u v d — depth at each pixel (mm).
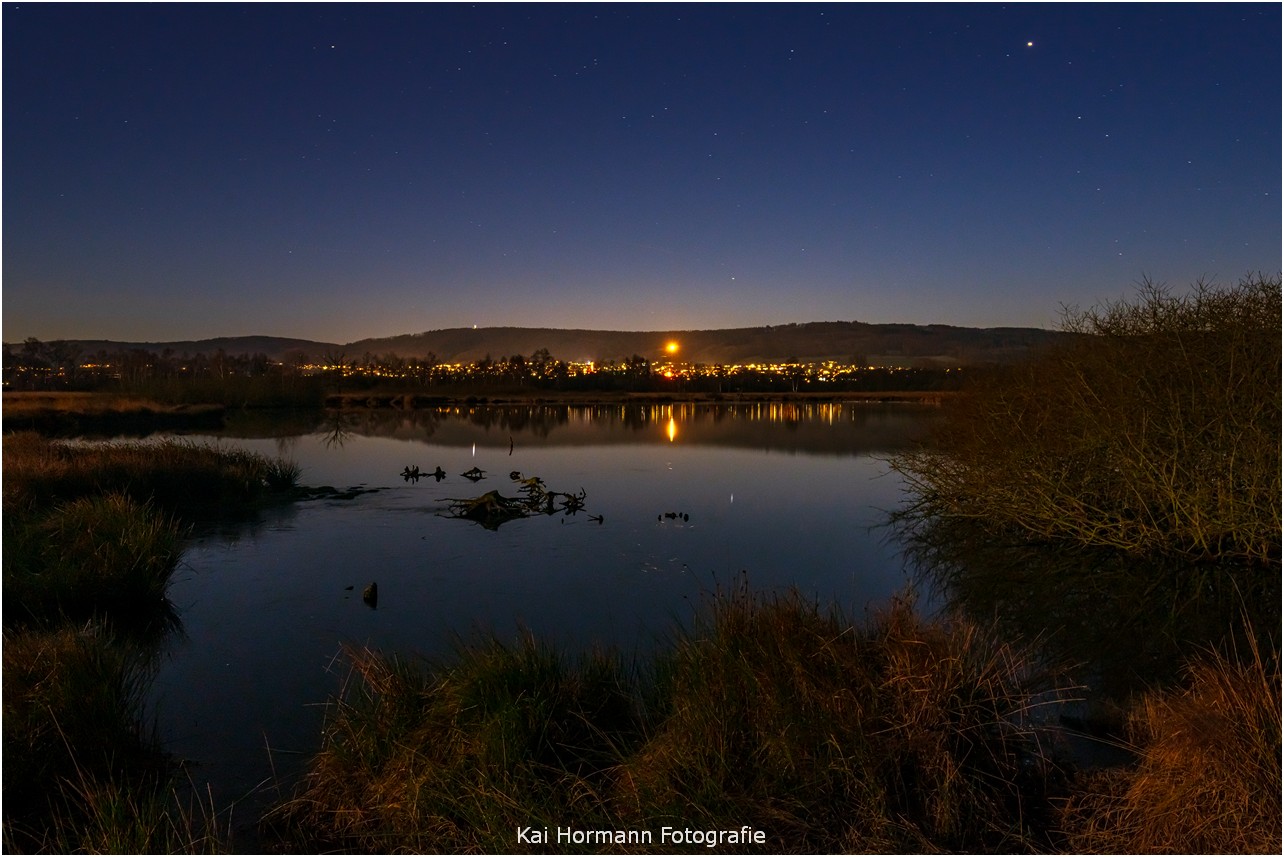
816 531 12617
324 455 24219
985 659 4906
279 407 53188
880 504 15164
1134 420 10094
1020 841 3785
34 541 9391
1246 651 7043
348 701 5953
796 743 4062
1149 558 10203
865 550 11375
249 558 10672
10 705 4855
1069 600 8812
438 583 9406
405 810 4152
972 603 8805
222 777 4891
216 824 4297
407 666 5465
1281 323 9148
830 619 5121
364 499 15469
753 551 11258
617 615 8125
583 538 11984
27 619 7656
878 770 3955
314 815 4340
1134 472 10109
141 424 37562
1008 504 11742
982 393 13188
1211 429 9711
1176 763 3877
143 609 8281
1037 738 4688
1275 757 3689
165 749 5258
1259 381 9266
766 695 4309
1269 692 3934
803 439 30141
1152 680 6438
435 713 4676
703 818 3812
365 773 4461
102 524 10008
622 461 22562
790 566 10453
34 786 4477
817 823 3818
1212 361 9680
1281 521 9117
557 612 8250
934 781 3986
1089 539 10781
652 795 3971
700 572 10008
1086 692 6148
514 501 14922
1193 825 3691
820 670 4531
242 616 8164
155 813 4336
